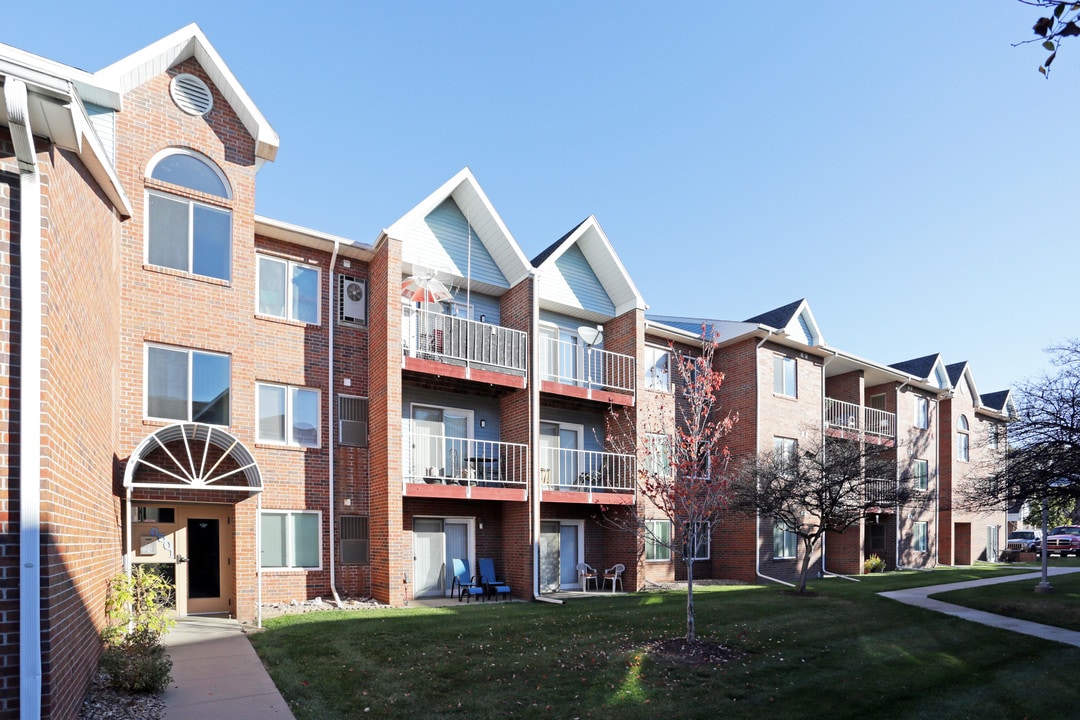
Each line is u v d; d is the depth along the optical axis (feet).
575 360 65.77
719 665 31.65
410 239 54.39
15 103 17.25
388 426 48.60
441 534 55.16
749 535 70.49
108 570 31.32
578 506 62.59
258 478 40.52
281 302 49.55
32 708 17.78
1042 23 13.96
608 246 64.08
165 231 41.96
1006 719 26.94
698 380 44.11
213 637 35.09
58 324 20.47
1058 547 119.44
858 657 34.58
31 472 18.35
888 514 89.97
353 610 44.16
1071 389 51.31
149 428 40.19
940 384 106.63
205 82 44.01
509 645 33.99
